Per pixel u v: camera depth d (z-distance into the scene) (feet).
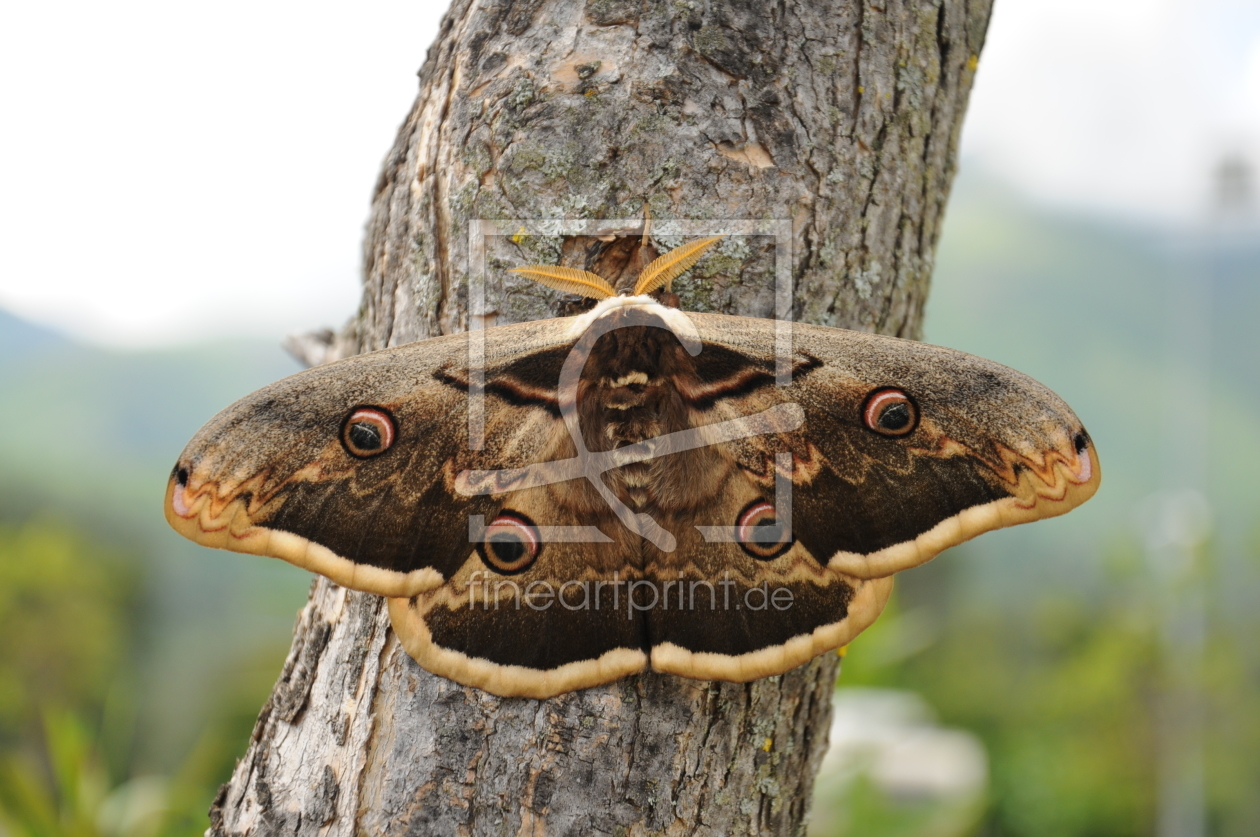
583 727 1.81
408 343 1.83
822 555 1.80
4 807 2.84
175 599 11.92
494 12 1.84
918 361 1.81
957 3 1.88
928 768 4.76
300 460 1.79
